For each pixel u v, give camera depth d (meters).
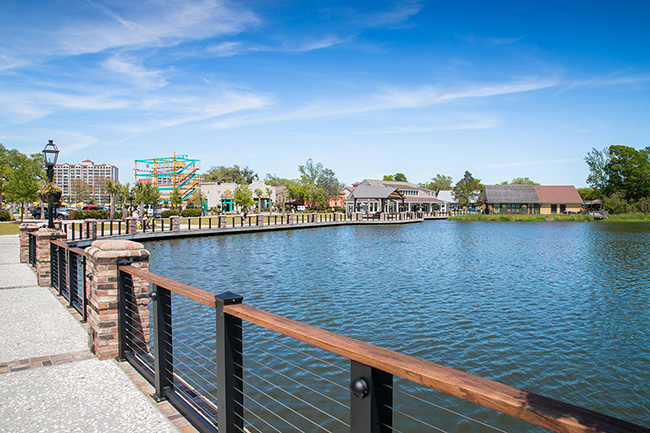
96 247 5.14
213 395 6.51
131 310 4.94
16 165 77.19
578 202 75.12
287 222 45.84
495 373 8.02
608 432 1.14
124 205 43.72
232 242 29.86
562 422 1.23
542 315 11.58
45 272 9.45
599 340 9.67
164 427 3.39
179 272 17.44
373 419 1.84
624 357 8.73
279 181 112.38
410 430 6.23
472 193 101.75
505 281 16.31
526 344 9.40
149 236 28.61
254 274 17.17
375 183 78.06
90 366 4.70
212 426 3.22
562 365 8.34
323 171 102.38
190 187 69.00
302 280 16.08
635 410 6.81
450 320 11.03
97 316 4.94
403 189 81.75
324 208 90.69
